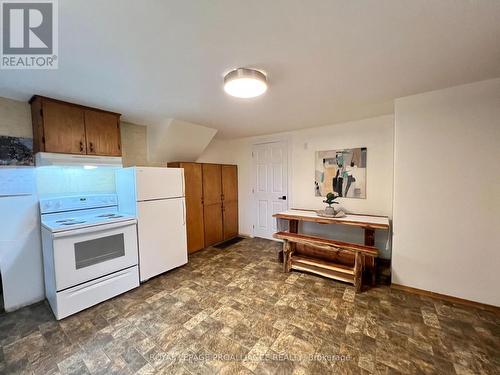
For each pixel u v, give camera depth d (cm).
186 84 187
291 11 105
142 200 262
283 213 347
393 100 236
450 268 215
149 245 269
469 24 116
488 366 144
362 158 325
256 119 308
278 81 185
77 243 208
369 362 149
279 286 253
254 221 456
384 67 164
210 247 398
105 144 253
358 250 240
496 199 195
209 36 123
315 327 183
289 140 396
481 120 196
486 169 197
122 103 231
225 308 212
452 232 212
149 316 201
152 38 124
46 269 222
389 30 121
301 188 387
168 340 171
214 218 414
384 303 216
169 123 300
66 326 189
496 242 197
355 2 100
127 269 245
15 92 196
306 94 216
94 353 160
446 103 207
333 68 164
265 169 432
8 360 154
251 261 330
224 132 398
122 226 241
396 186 233
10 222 214
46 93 200
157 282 267
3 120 208
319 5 101
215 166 416
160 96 214
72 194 257
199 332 180
